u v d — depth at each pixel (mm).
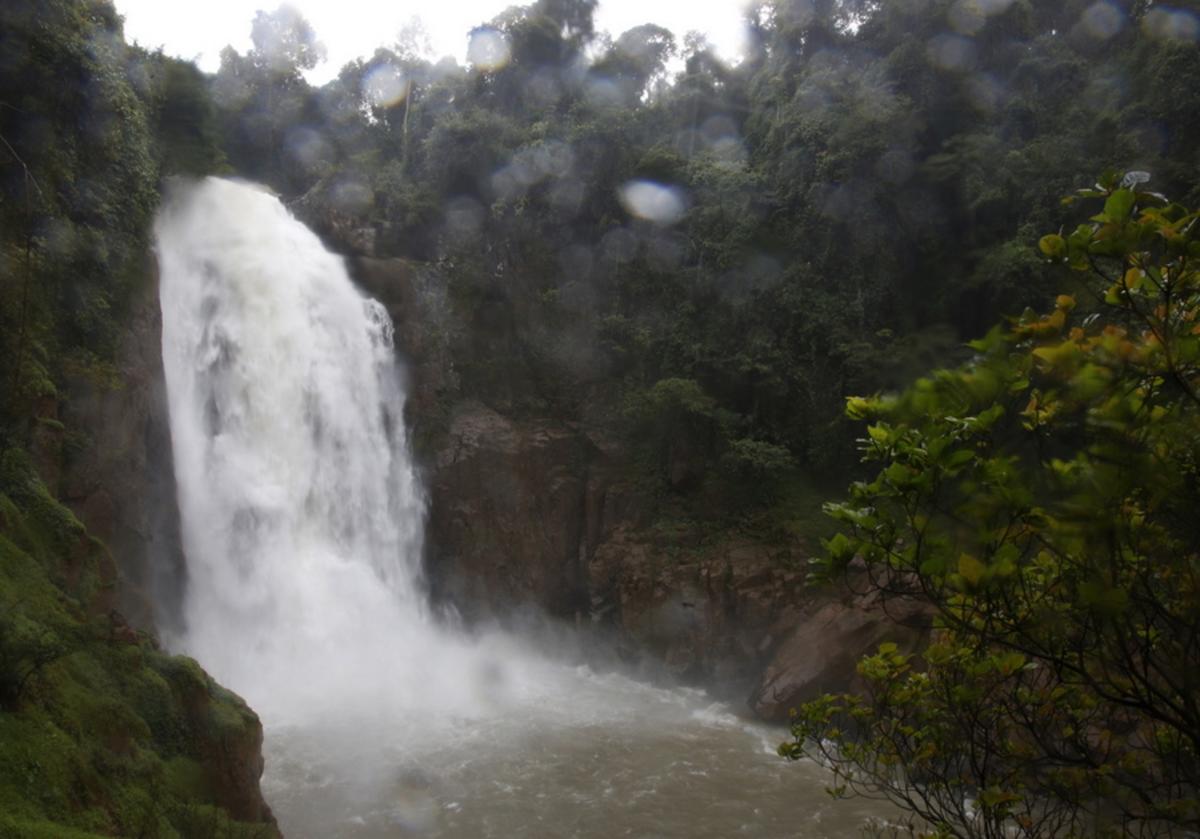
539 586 31875
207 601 25453
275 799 19000
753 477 30781
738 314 33625
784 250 34250
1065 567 5074
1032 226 31453
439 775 20891
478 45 41594
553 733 24000
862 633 24453
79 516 18875
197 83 31484
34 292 18719
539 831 18578
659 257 35281
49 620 13250
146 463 22312
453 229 36031
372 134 45594
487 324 35188
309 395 29859
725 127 41812
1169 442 4047
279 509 28047
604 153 36406
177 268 27500
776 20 40562
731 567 28969
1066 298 4758
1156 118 31703
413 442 32719
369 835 17938
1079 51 36875
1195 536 4406
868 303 33000
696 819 19281
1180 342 3965
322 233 35219
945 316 32469
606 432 33562
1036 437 4816
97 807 11047
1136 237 4258
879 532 4934
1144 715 5520
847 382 32062
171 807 12492
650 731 24438
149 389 22516
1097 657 4922
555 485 32562
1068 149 32531
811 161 34375
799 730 7496
